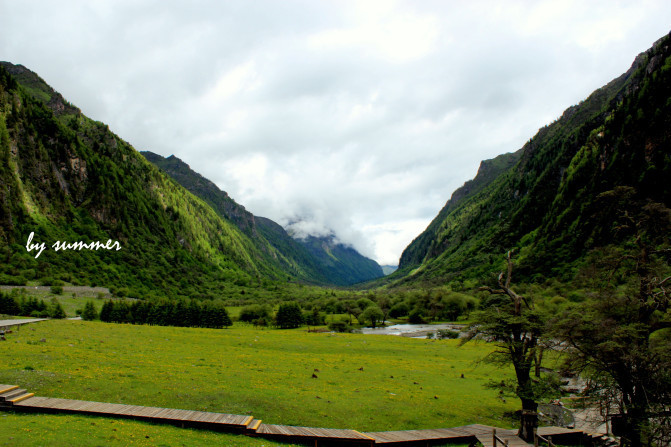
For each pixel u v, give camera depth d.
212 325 119.88
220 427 24.83
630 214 35.50
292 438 25.16
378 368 55.66
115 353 46.56
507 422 35.78
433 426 32.62
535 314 31.59
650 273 30.98
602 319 31.12
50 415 23.41
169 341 65.38
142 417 24.48
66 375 32.09
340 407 33.78
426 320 175.00
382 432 29.30
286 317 139.75
